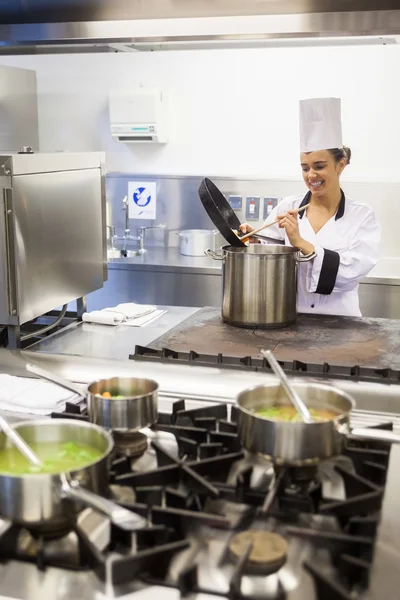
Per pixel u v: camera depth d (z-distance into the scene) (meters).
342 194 2.88
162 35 1.60
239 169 4.05
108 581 0.75
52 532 0.84
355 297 2.86
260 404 1.11
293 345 1.82
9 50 2.07
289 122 3.90
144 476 0.93
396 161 3.78
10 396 1.28
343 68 3.75
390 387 1.36
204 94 4.01
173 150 4.14
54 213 1.88
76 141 4.30
